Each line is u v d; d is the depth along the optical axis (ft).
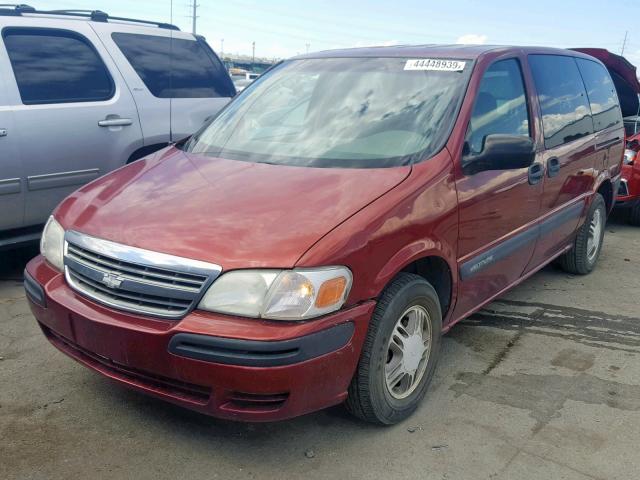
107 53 17.88
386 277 9.27
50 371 11.64
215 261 8.46
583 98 16.67
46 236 10.56
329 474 9.05
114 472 8.94
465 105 11.53
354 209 9.30
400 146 11.02
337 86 12.75
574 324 14.85
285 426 10.18
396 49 13.62
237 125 12.84
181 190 10.24
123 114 17.70
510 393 11.47
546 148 14.01
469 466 9.31
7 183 15.35
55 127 16.19
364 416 9.79
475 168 11.14
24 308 14.60
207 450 9.51
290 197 9.62
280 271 8.36
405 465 9.30
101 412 10.39
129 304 8.84
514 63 13.62
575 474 9.20
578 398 11.37
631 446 9.93
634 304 16.30
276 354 8.17
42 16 17.13
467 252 11.32
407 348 10.16
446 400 11.16
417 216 9.89
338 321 8.64
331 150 11.22
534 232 13.69
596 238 18.47
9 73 15.74
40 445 9.46
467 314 12.24
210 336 8.21
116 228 9.37
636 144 23.66
